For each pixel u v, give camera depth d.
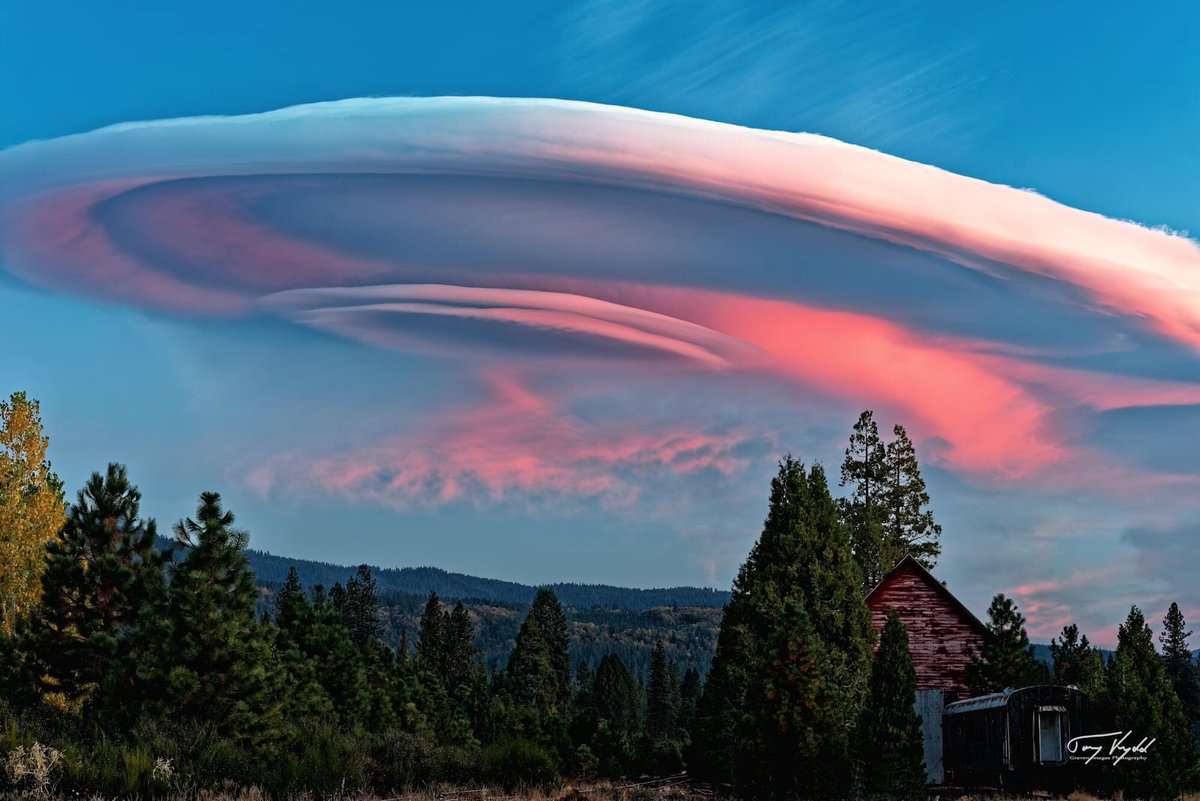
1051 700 35.47
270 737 30.30
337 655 46.72
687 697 144.38
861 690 39.72
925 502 69.06
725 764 42.41
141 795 23.16
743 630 42.34
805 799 31.88
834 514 43.09
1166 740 35.09
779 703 32.41
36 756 22.53
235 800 24.58
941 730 43.34
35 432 48.94
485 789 30.59
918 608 47.06
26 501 47.44
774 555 42.50
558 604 139.88
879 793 32.84
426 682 56.91
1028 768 35.16
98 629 33.62
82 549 35.50
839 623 40.97
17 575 45.88
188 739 27.81
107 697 30.11
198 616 30.88
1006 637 46.31
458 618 124.31
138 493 36.41
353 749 30.23
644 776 54.16
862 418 70.19
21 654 33.28
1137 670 48.72
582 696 139.88
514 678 115.69
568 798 31.16
